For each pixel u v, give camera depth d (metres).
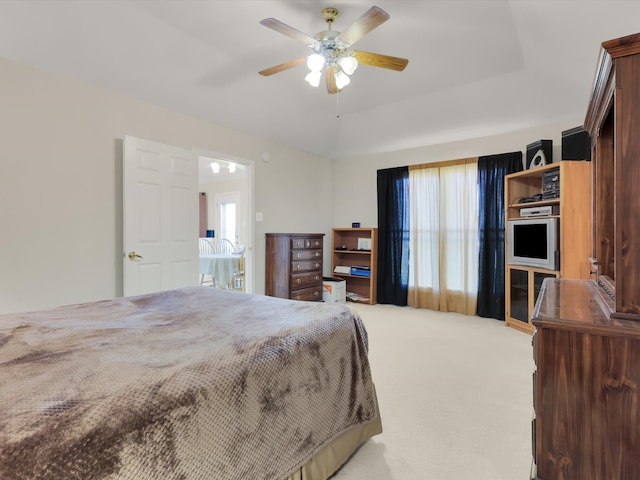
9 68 2.43
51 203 2.64
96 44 2.59
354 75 3.44
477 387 2.34
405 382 2.42
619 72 1.11
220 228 8.02
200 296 2.06
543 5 2.08
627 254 1.10
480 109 3.91
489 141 4.33
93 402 0.79
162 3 2.36
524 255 3.63
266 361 1.17
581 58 2.51
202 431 0.94
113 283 3.00
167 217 3.29
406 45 2.85
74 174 2.76
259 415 1.11
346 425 1.51
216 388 0.99
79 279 2.79
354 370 1.59
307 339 1.37
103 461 0.74
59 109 2.67
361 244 5.36
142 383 0.89
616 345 1.04
